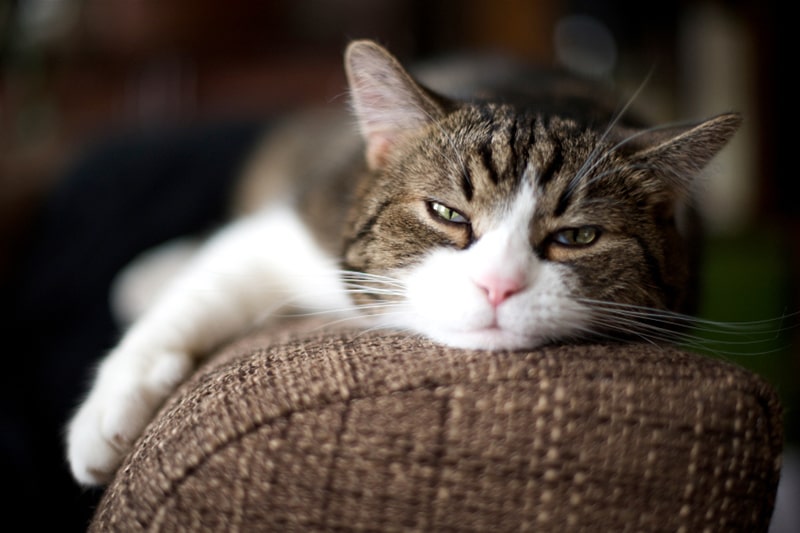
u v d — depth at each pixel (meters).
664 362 0.29
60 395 0.45
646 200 0.37
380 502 0.28
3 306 0.54
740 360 0.52
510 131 0.37
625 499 0.28
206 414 0.29
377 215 0.38
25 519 0.38
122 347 0.38
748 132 0.77
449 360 0.29
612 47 0.77
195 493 0.28
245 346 0.35
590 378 0.29
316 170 0.50
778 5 0.75
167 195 0.60
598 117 0.40
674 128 0.38
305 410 0.28
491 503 0.28
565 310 0.35
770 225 0.73
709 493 0.28
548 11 0.84
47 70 0.70
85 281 0.54
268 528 0.28
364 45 0.38
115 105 0.73
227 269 0.44
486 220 0.36
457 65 0.57
